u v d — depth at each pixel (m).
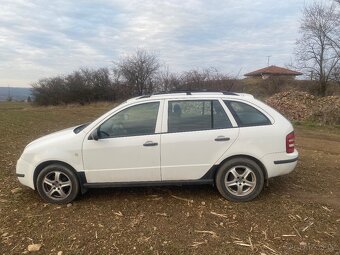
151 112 5.96
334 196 6.31
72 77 44.22
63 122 21.02
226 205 5.82
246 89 31.38
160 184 5.95
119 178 5.92
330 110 18.67
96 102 42.72
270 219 5.32
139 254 4.44
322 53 30.58
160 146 5.83
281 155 5.89
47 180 6.00
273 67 53.44
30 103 46.09
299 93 23.06
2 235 4.98
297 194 6.36
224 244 4.62
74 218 5.47
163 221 5.29
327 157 9.66
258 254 4.39
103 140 5.86
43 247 4.66
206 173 5.91
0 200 6.26
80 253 4.50
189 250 4.50
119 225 5.20
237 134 5.84
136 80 42.38
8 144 11.86
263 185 6.05
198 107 5.96
